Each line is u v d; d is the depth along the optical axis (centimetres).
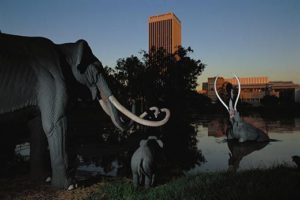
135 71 3178
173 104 3219
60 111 520
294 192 461
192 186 512
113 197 473
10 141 758
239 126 1252
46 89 515
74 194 494
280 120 2647
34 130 579
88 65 568
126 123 589
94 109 3173
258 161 857
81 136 1446
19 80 508
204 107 4791
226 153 994
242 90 8000
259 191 466
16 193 496
